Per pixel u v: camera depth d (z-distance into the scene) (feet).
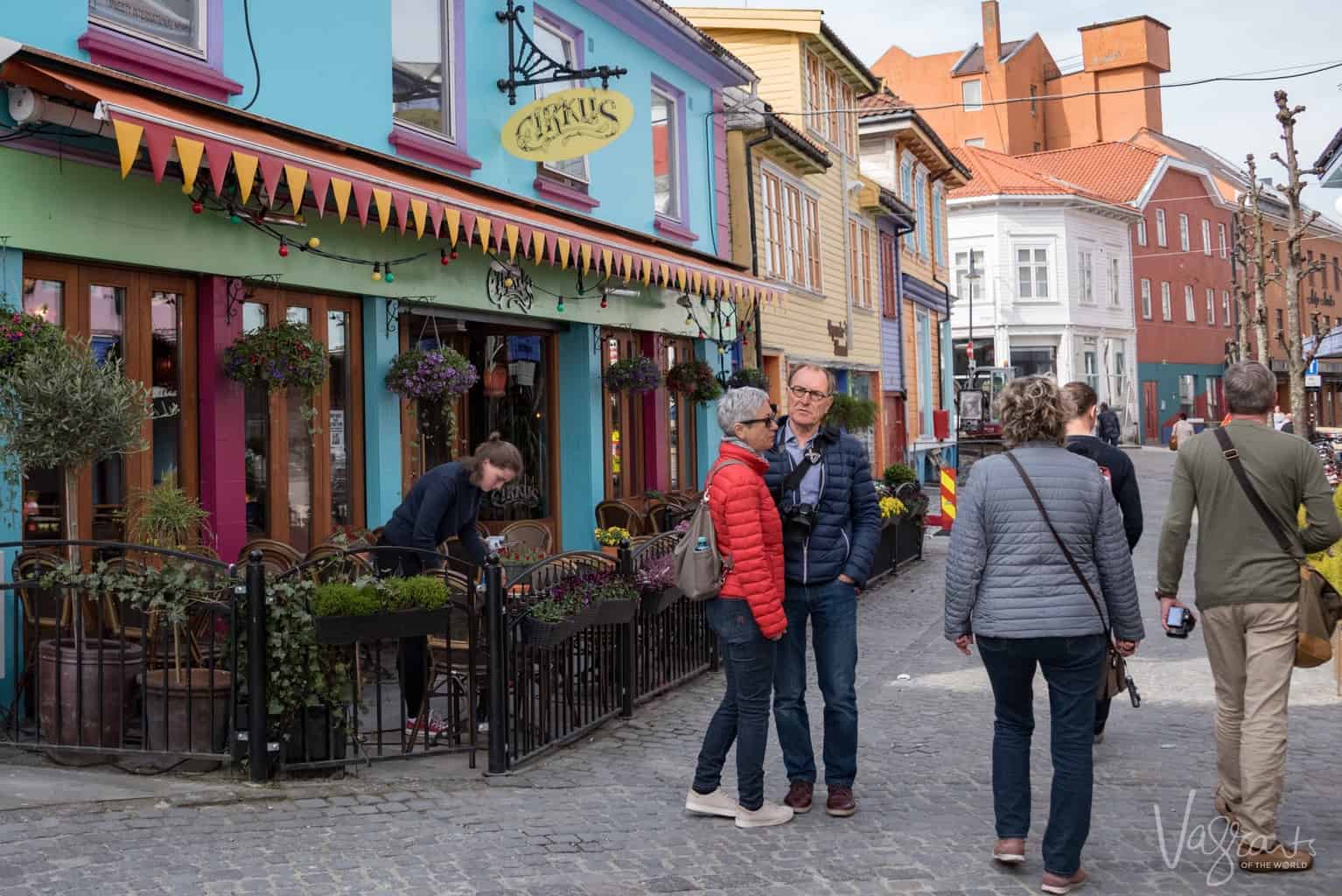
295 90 29.01
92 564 20.63
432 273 33.91
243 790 18.49
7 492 21.63
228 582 19.22
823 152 66.39
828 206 73.36
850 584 18.34
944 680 28.53
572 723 22.86
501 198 34.17
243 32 27.43
